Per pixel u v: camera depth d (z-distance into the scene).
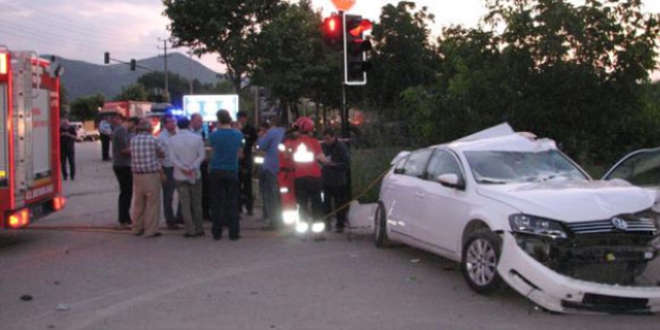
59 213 13.98
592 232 6.94
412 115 15.88
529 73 14.02
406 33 48.31
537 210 7.12
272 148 12.12
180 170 11.12
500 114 14.37
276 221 12.16
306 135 11.13
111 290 7.89
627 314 6.91
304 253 10.09
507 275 7.11
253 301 7.41
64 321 6.68
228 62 21.47
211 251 10.19
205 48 20.97
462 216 8.12
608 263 6.97
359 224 11.91
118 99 107.81
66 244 10.70
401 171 10.25
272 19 21.81
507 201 7.47
